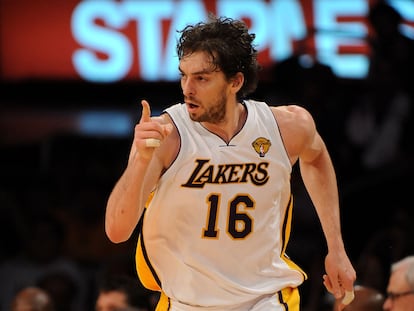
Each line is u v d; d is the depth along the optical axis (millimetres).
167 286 11352
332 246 11766
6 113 26000
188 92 10750
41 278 19906
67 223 22500
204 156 10984
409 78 23516
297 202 21828
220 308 11227
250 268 11211
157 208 11125
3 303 20812
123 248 22047
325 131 22781
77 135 24672
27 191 23672
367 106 23219
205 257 11133
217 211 11000
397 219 19219
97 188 23312
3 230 22500
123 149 24359
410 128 23219
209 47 10664
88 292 21016
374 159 22953
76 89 25969
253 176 11078
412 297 13367
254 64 11211
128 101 25797
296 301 11578
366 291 14164
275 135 11266
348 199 21391
